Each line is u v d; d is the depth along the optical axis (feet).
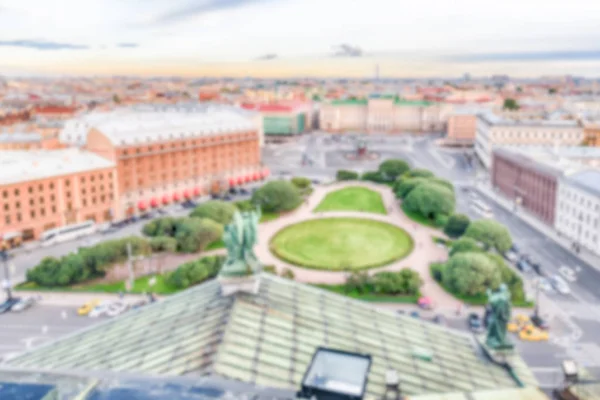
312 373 122.42
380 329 187.62
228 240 179.83
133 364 149.79
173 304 191.42
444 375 168.14
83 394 106.52
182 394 108.78
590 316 473.26
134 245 556.10
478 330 443.73
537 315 462.19
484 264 484.33
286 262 591.78
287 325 168.76
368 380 150.71
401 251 628.28
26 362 178.40
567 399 148.46
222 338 151.33
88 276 547.90
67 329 456.86
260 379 137.08
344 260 599.57
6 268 577.84
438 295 514.27
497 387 171.22
